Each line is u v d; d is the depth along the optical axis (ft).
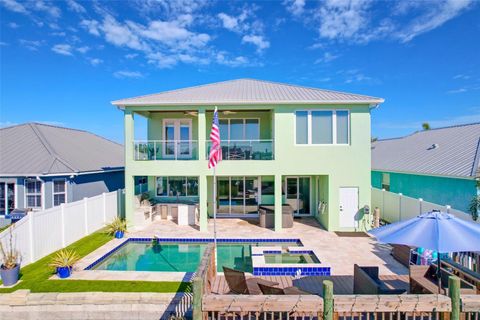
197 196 64.69
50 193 54.95
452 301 16.81
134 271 33.27
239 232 49.21
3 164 55.47
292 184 61.98
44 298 25.86
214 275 30.48
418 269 25.08
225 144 51.26
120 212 60.95
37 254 36.04
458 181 48.14
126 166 50.90
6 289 27.73
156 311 25.58
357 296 17.24
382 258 36.32
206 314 18.06
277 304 17.44
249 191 62.85
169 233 48.91
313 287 28.35
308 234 47.78
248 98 50.21
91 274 31.55
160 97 52.47
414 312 17.08
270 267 32.12
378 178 78.59
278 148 49.85
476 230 19.17
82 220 46.88
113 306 25.85
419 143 75.82
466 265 29.22
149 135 63.36
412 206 46.88
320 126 49.90
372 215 52.80
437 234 18.70
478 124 62.64
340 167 49.73
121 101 49.26
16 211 53.16
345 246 41.27
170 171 50.62
